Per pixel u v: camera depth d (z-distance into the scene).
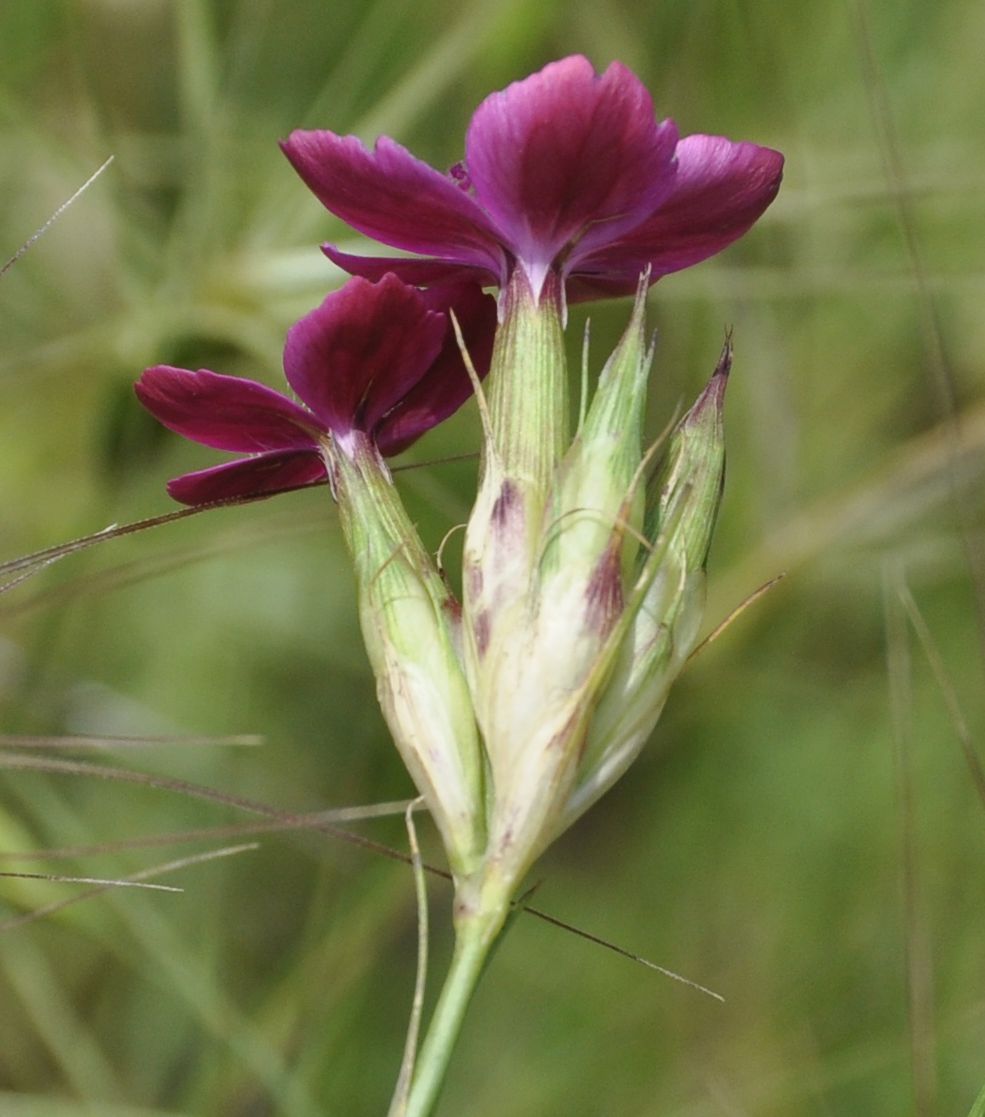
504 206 0.22
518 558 0.21
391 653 0.21
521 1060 0.33
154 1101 0.30
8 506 0.33
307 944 0.29
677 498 0.21
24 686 0.31
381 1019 0.32
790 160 0.30
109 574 0.25
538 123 0.21
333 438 0.22
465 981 0.21
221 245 0.29
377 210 0.22
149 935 0.27
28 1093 0.29
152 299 0.29
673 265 0.22
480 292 0.22
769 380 0.32
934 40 0.33
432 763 0.21
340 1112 0.29
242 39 0.29
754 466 0.33
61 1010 0.28
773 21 0.30
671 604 0.21
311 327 0.21
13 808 0.27
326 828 0.22
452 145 0.31
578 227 0.22
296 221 0.29
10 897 0.26
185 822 0.33
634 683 0.21
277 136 0.30
